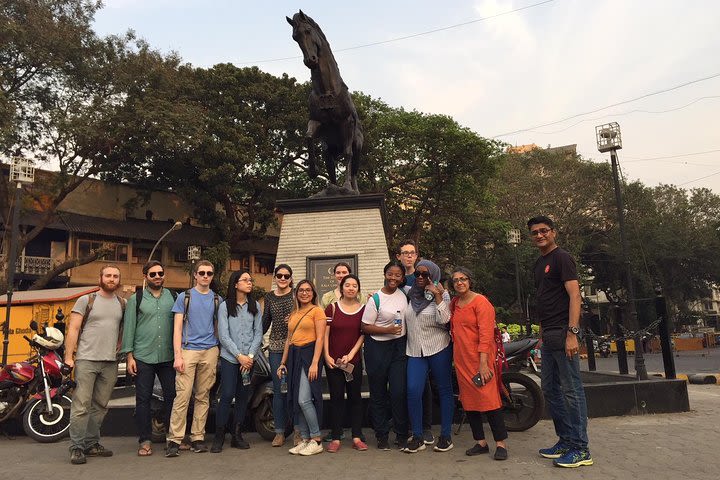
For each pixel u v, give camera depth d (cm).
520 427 590
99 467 472
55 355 672
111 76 2192
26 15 1983
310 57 862
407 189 2652
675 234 3772
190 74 2455
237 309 546
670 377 719
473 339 482
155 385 598
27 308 1240
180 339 519
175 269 2936
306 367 513
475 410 473
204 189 2520
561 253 460
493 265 3164
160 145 2250
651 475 397
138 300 532
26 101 2100
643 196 3653
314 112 912
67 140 2075
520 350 606
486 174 2534
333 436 521
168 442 509
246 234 2747
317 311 527
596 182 3466
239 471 443
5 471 463
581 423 437
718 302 6166
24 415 625
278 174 2652
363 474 423
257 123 2473
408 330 514
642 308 3781
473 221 2727
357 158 986
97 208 2741
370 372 520
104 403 523
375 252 841
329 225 866
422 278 510
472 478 404
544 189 3397
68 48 2031
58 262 2553
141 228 2789
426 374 507
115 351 527
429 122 2425
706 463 426
